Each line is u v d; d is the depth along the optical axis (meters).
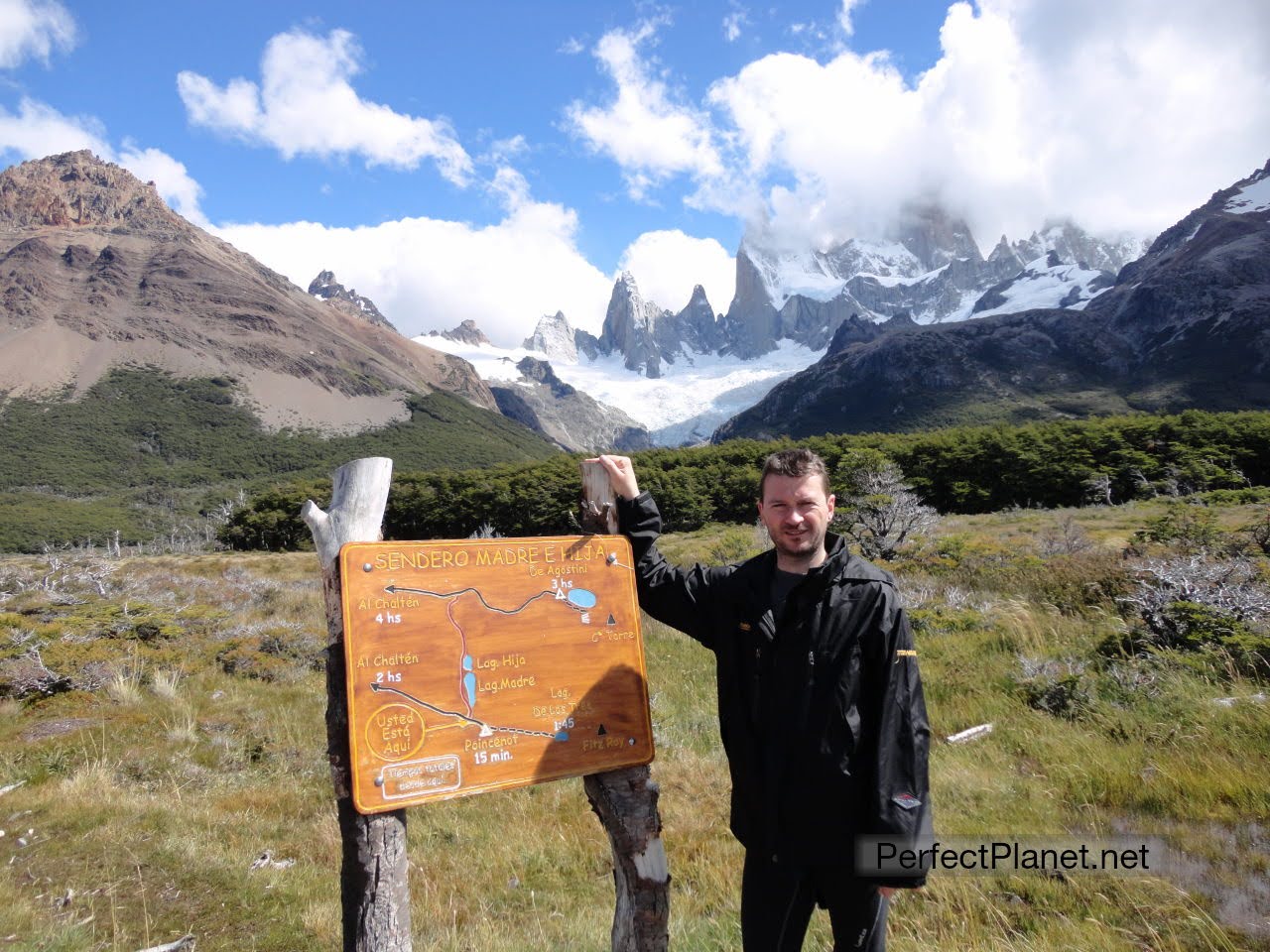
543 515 73.44
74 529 142.12
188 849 6.02
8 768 8.16
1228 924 3.69
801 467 2.72
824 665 2.58
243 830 6.64
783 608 2.69
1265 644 7.20
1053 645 9.02
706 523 59.88
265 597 22.62
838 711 2.55
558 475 76.50
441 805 7.09
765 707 2.64
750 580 2.80
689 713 9.11
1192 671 7.14
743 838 2.70
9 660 11.50
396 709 2.52
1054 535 20.25
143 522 154.50
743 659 2.74
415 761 2.52
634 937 2.80
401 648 2.56
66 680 11.28
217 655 13.70
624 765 2.83
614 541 3.01
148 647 13.94
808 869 2.59
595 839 6.15
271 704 11.00
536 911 4.97
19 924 4.75
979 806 5.43
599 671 2.87
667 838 5.81
